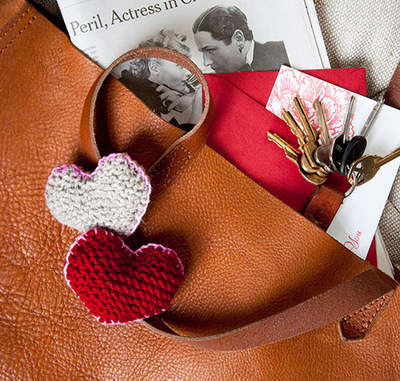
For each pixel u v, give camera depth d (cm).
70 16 50
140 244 48
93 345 49
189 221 48
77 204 44
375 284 44
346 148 48
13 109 48
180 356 49
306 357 49
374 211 52
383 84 54
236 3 51
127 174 44
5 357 48
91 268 44
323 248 48
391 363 49
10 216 48
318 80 51
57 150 48
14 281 48
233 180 48
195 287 48
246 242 48
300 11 51
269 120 51
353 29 53
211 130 50
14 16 47
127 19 51
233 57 52
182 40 52
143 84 51
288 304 48
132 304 44
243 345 45
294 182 51
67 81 48
